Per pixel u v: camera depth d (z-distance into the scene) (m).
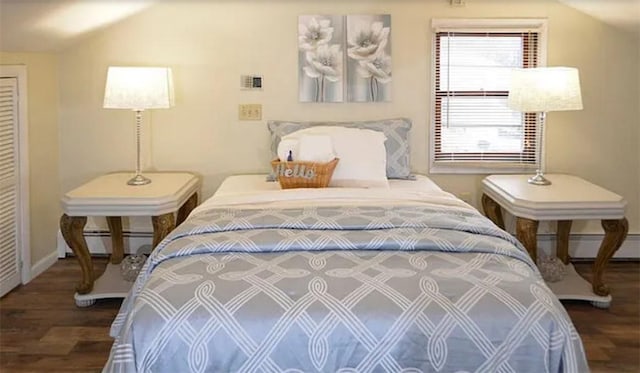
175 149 4.39
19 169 3.90
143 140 4.39
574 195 3.62
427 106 4.33
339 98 4.29
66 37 4.02
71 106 4.35
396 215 2.75
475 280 2.16
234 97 4.34
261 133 4.37
